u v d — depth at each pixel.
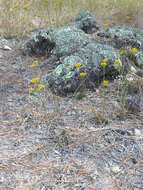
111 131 2.59
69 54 3.99
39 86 2.71
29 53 4.43
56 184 1.97
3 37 5.13
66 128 2.58
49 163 2.16
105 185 1.99
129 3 7.21
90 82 3.38
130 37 4.56
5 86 3.33
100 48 3.74
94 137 2.48
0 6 5.95
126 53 3.78
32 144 2.36
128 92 3.29
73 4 7.13
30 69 3.90
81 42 4.19
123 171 2.13
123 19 6.54
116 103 3.06
